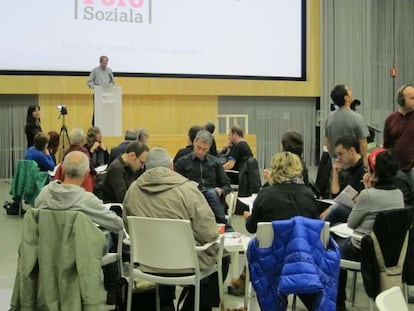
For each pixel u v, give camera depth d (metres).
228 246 3.32
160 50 10.59
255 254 2.87
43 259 2.95
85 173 3.22
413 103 4.37
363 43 12.23
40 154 6.67
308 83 11.72
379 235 3.10
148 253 3.19
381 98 12.63
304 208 3.21
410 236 3.30
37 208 3.04
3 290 4.19
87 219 2.96
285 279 2.68
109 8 10.19
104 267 3.80
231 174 6.41
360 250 3.25
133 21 10.38
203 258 3.20
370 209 3.33
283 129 11.80
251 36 11.22
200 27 10.85
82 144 6.22
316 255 2.78
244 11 11.13
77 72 10.04
